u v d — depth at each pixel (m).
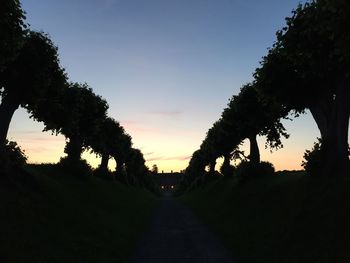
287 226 22.25
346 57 14.16
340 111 25.16
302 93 27.89
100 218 29.92
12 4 15.87
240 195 42.31
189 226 33.81
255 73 28.98
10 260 14.54
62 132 43.38
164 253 20.84
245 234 25.77
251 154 48.84
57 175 39.91
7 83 25.11
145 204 66.75
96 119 47.91
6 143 26.47
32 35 25.56
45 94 28.92
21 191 23.48
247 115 45.12
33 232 18.58
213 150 73.38
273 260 18.41
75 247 19.25
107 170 68.69
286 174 41.12
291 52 22.73
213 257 19.72
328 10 14.22
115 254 20.06
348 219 17.92
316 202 22.53
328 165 25.86
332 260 15.77
